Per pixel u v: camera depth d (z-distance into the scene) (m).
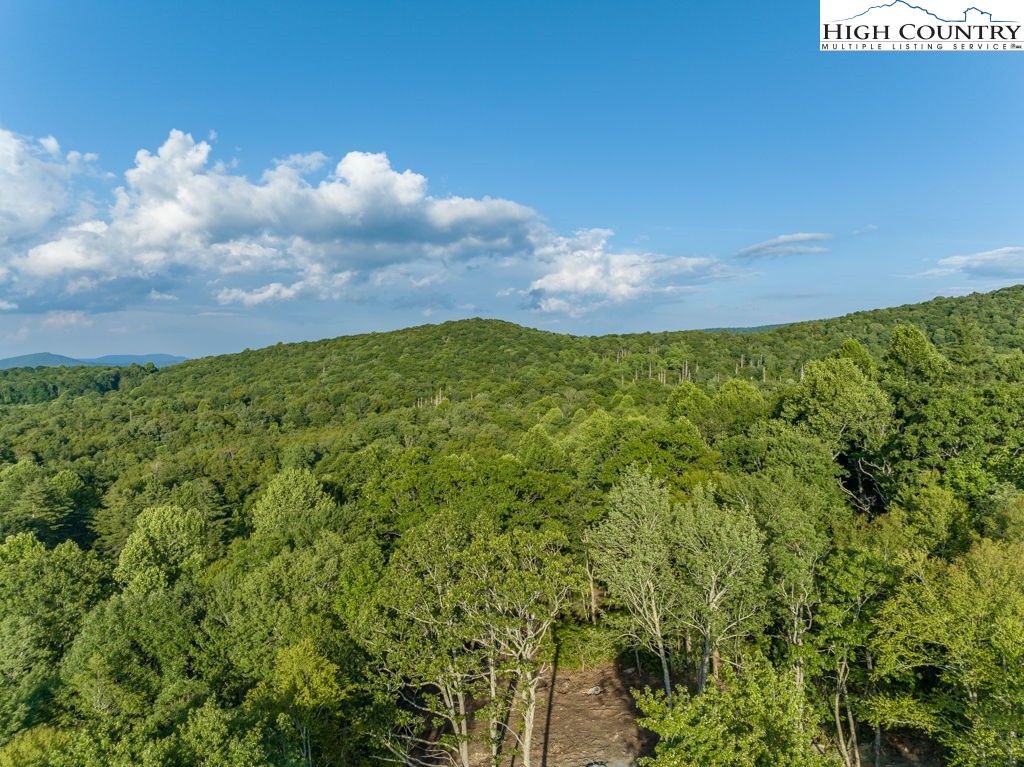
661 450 43.84
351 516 47.12
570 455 56.12
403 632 24.94
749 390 70.31
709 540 26.92
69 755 15.52
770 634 28.33
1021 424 36.75
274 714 21.48
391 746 24.23
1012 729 16.47
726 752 14.18
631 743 29.64
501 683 31.02
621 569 28.31
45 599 38.75
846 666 24.20
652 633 28.09
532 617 26.20
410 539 28.45
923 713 20.80
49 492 71.31
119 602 31.08
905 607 21.06
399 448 76.88
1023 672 17.00
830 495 36.25
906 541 25.52
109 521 68.88
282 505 54.28
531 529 39.78
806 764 13.67
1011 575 19.69
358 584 30.78
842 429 45.41
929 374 50.59
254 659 27.84
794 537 25.72
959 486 32.09
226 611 30.84
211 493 73.50
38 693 26.23
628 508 29.75
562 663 39.16
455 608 26.02
